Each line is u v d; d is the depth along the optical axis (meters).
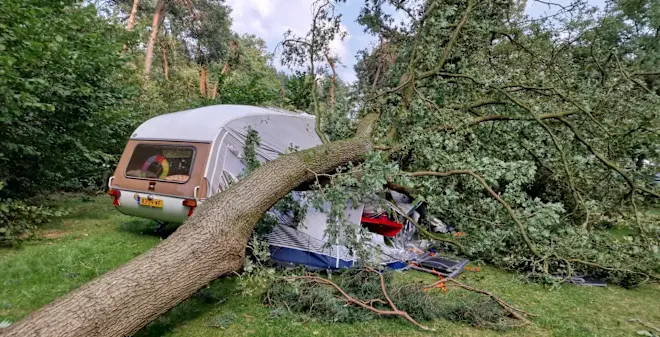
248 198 3.02
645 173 4.70
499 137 4.81
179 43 23.08
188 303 3.14
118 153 8.15
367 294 3.19
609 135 4.18
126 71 6.59
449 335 2.79
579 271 4.52
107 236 5.07
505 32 5.24
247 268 3.00
